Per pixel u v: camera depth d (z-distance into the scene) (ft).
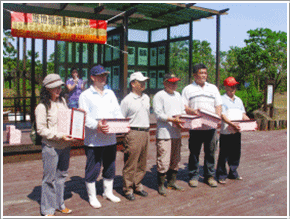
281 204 11.90
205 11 30.81
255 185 14.37
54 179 10.28
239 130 13.99
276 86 126.21
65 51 29.63
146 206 11.46
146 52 39.32
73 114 9.93
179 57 36.14
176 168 13.29
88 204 11.59
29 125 30.83
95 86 11.42
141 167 12.47
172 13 31.63
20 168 16.79
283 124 36.96
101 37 24.12
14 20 20.84
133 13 25.43
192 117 12.26
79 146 20.30
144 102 12.12
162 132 12.54
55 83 9.66
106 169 11.87
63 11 24.54
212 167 14.15
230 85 14.57
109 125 10.77
